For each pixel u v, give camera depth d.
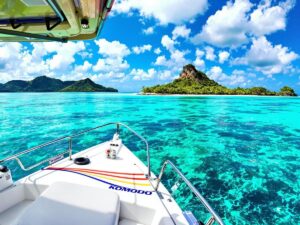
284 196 5.39
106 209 2.13
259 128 13.63
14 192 2.81
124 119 16.50
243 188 5.74
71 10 2.08
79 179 3.11
